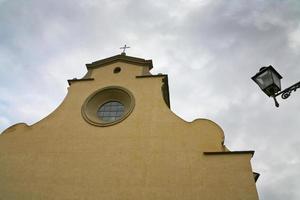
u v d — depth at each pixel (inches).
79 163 453.7
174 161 430.3
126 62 660.7
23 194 426.6
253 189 370.0
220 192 378.3
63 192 420.5
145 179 415.5
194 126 475.8
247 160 406.3
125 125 498.6
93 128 505.0
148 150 452.8
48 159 468.1
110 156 454.6
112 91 584.7
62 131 510.3
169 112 510.6
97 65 671.8
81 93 589.3
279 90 280.1
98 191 413.1
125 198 398.3
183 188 394.6
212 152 426.0
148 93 557.3
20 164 467.5
